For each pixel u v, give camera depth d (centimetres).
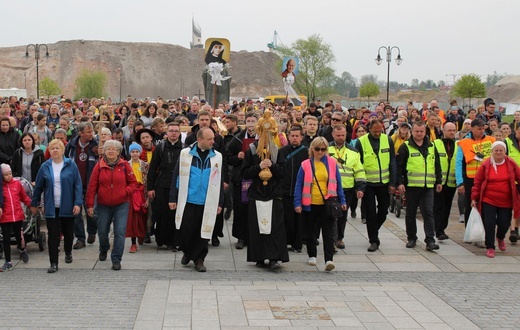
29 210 1095
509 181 1155
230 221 1439
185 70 13712
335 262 1100
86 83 10544
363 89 8244
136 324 748
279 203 1034
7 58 13188
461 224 1448
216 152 1023
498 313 822
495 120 1595
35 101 2533
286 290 903
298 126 1121
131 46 13438
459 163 1246
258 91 13188
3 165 1006
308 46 9306
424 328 755
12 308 809
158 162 1143
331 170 1026
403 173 1196
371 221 1181
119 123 1994
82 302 838
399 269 1062
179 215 1019
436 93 11212
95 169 1032
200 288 903
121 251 1020
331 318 782
